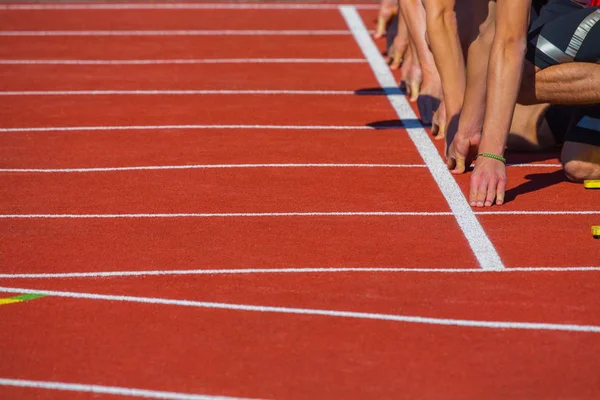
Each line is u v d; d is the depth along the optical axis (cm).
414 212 954
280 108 1381
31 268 830
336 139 1219
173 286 789
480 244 871
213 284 791
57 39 1906
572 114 1077
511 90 949
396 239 884
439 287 782
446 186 1030
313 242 879
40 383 641
